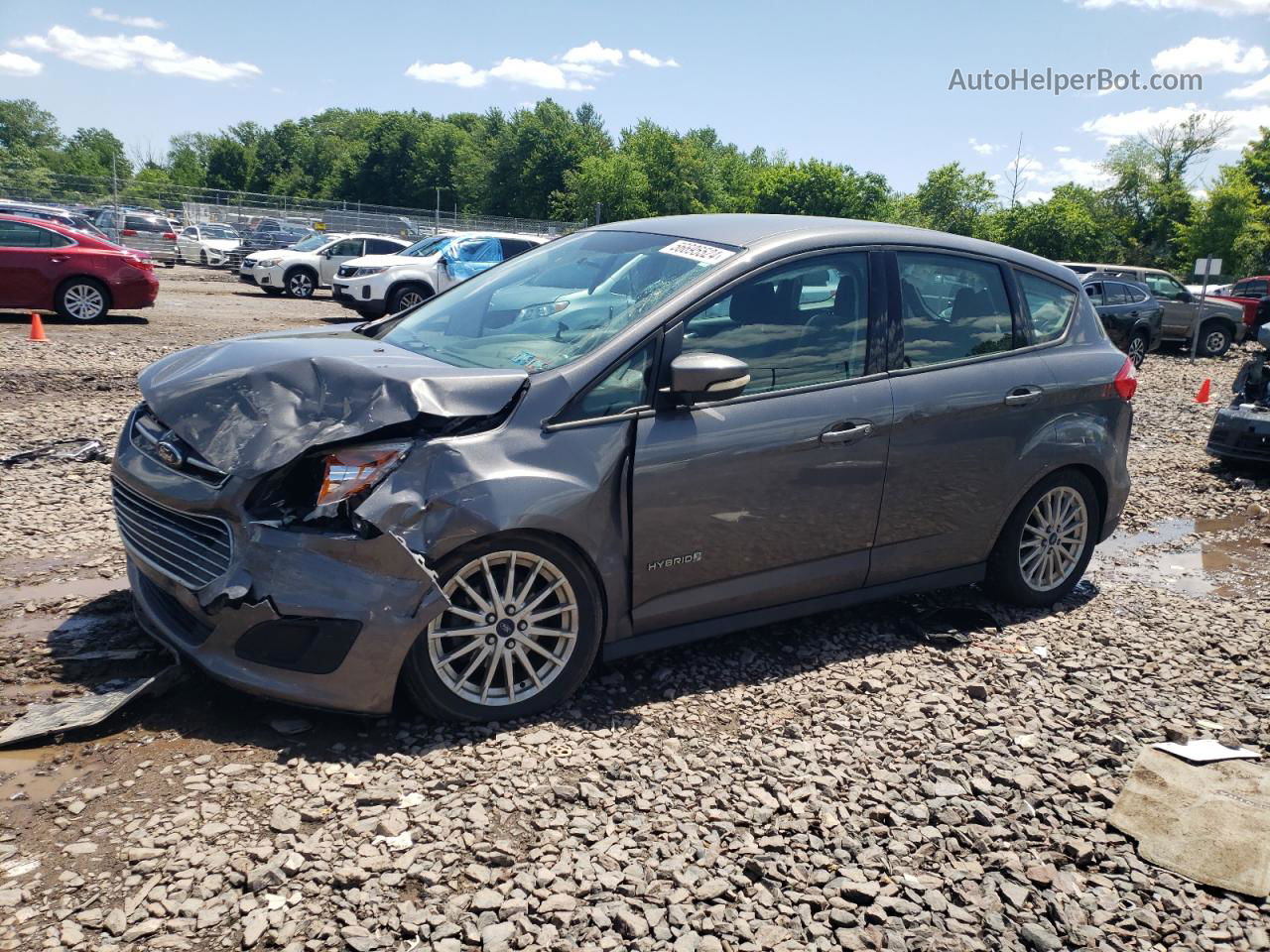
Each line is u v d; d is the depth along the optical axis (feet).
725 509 12.64
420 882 8.69
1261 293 84.43
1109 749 11.93
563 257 15.12
